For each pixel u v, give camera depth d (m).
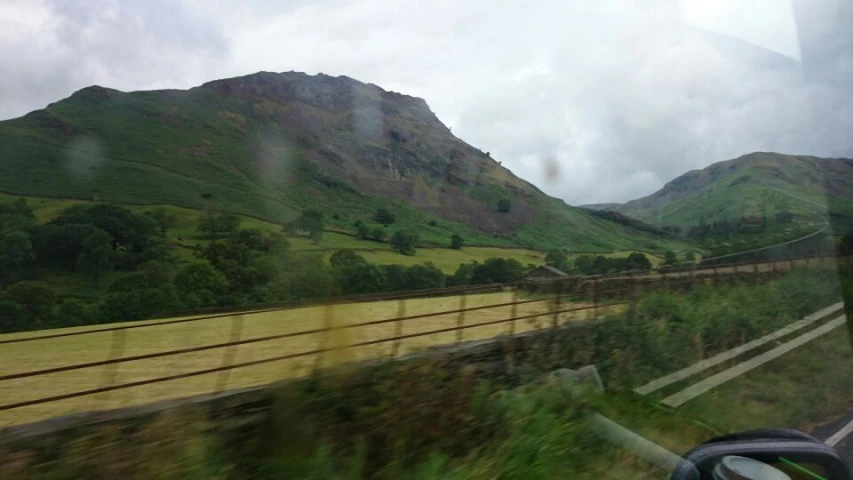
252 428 5.53
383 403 5.93
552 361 7.69
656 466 5.31
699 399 6.90
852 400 7.86
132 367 7.79
